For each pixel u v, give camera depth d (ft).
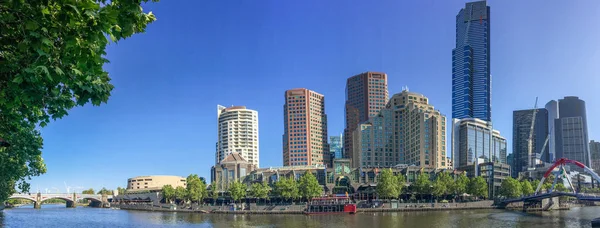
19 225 478.59
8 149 165.07
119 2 54.54
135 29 59.93
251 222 488.44
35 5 48.14
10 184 280.31
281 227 426.51
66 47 51.65
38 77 51.57
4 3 47.16
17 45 50.03
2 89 57.26
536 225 422.41
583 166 646.33
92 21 51.55
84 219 570.46
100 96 62.85
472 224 432.66
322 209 615.57
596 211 635.25
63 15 48.93
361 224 441.68
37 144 181.16
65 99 61.93
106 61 58.13
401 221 467.93
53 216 643.45
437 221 463.83
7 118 80.43
